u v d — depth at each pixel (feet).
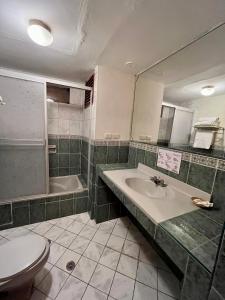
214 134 3.52
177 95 4.68
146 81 5.80
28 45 4.55
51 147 8.51
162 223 2.59
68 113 8.67
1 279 2.82
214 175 3.20
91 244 5.31
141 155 5.83
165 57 4.70
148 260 4.78
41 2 2.94
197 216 2.88
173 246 2.27
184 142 4.32
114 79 5.88
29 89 5.56
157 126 5.40
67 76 7.14
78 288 3.83
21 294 3.46
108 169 5.73
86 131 7.86
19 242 3.64
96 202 6.33
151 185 4.69
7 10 3.17
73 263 4.51
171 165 4.39
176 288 3.96
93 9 2.99
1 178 5.66
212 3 2.65
